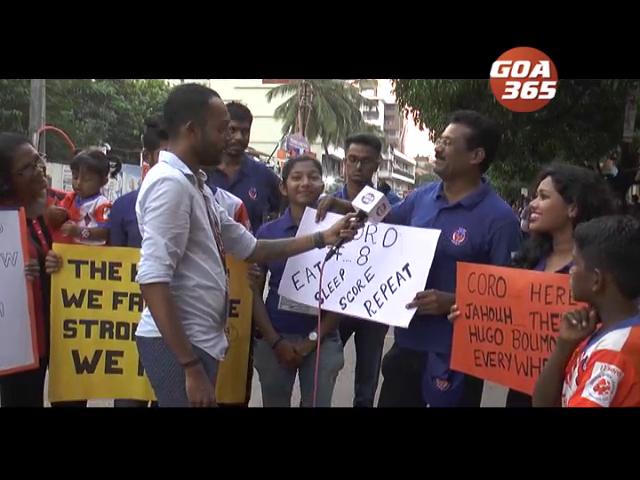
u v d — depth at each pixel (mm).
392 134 73938
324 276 3217
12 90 18453
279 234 3500
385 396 3330
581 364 2035
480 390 3123
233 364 3287
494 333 2701
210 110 2490
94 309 3250
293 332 3406
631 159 8250
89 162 4301
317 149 49531
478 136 2863
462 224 2904
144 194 2385
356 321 4047
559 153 8859
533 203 2691
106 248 3250
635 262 1980
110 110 25297
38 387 3252
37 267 3100
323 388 3369
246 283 3293
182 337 2340
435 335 3020
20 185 3078
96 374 3258
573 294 2131
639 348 1927
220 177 4211
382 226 3092
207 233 2506
